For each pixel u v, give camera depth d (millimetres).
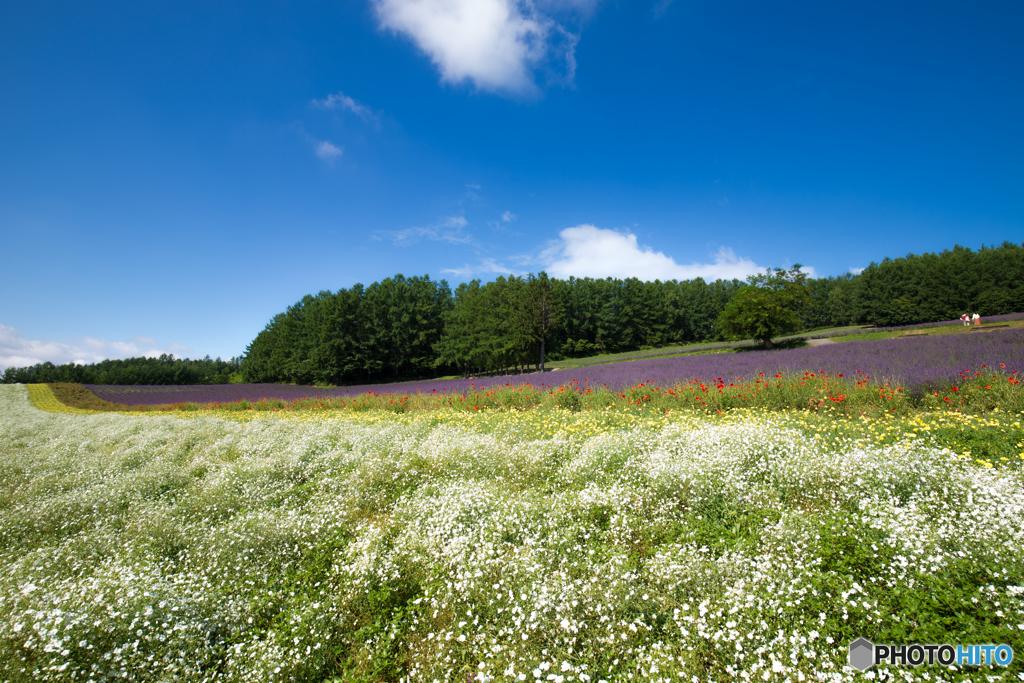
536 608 3451
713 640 2963
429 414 15766
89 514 6992
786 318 37812
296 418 18500
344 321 64438
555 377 25469
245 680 3256
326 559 5090
